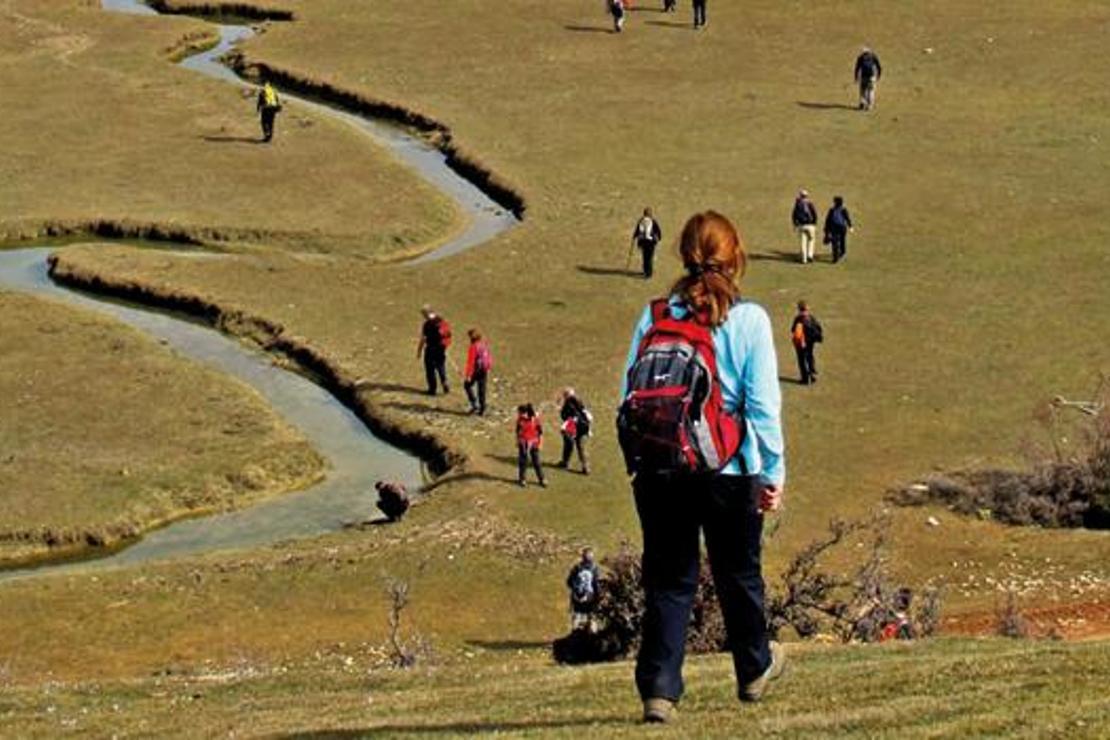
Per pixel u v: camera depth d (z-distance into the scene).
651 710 16.19
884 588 37.94
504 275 75.94
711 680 22.66
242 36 119.69
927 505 53.09
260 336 70.44
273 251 80.69
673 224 81.25
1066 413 59.72
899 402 61.06
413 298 73.75
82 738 23.45
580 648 36.56
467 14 120.25
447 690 24.67
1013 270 73.88
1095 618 43.09
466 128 96.50
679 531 15.14
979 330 67.44
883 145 91.31
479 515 53.22
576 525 52.41
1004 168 87.00
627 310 71.62
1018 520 51.84
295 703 25.16
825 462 56.44
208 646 45.75
